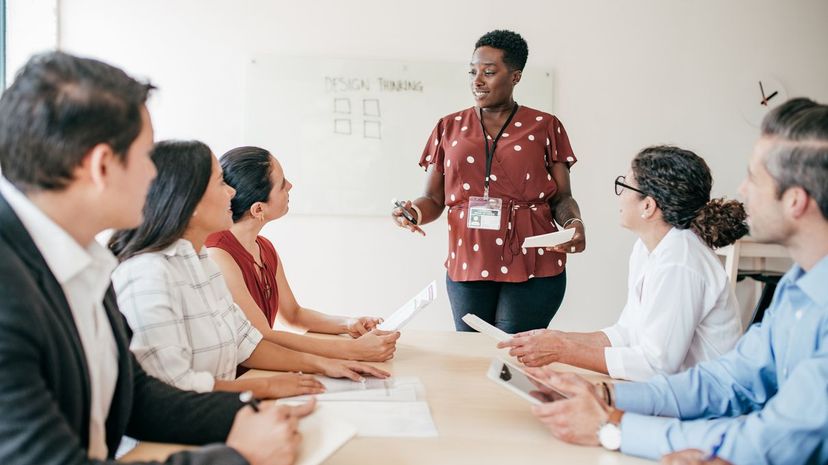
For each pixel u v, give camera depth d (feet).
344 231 11.31
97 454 2.89
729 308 4.54
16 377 2.17
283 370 4.68
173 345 3.72
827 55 11.65
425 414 3.61
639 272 5.15
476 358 5.09
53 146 2.39
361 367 4.54
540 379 3.75
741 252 10.84
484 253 6.81
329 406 3.73
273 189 5.81
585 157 11.51
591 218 11.59
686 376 3.85
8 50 10.36
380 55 11.14
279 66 10.94
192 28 10.80
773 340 3.63
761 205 3.14
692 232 4.71
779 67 11.62
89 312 2.80
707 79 11.55
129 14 10.66
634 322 5.08
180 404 3.17
